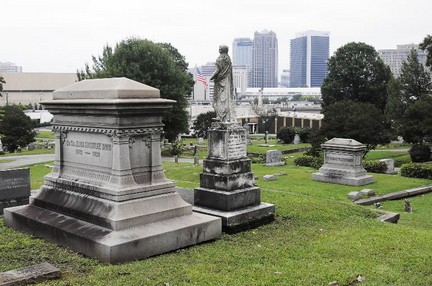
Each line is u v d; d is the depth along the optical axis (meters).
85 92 10.81
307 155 38.38
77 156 11.26
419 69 51.25
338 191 22.38
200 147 53.00
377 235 11.43
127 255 9.21
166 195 10.70
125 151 10.16
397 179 25.94
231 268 8.77
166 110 10.78
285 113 92.38
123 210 9.80
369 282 8.23
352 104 41.44
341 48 64.12
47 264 8.46
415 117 40.62
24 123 50.53
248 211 12.27
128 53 43.09
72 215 10.59
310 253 9.87
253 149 53.19
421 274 8.71
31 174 27.20
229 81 13.08
